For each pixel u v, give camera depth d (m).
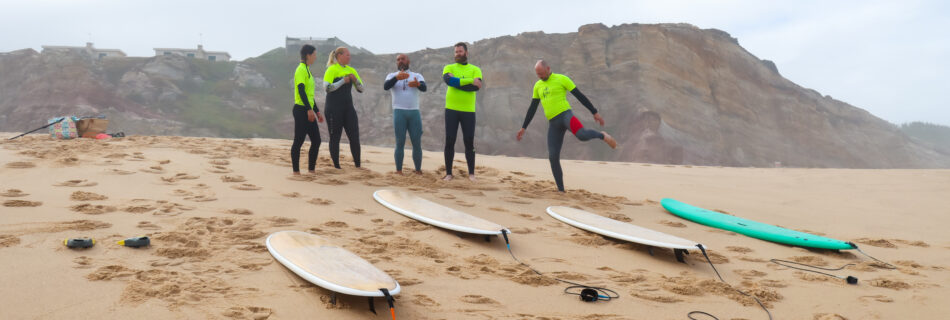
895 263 3.89
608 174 8.89
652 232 3.97
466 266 3.07
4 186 4.36
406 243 3.40
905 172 10.78
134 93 76.44
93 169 5.36
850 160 82.81
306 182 5.41
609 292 2.79
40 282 2.28
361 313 2.25
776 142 79.50
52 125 8.49
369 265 2.67
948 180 9.07
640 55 75.62
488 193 5.74
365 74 80.56
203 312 2.10
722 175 9.85
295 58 100.12
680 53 77.38
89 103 70.06
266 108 84.19
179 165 5.95
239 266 2.70
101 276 2.40
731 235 4.61
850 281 3.23
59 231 3.07
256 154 7.51
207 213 3.84
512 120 72.69
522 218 4.58
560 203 5.49
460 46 6.30
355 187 5.37
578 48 78.62
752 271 3.43
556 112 5.99
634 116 70.88
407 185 5.75
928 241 4.80
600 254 3.62
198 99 82.00
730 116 78.88
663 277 3.14
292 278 2.59
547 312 2.42
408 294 2.51
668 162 65.94
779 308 2.70
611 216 5.05
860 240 4.69
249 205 4.21
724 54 82.69
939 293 3.08
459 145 70.19
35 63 74.50
